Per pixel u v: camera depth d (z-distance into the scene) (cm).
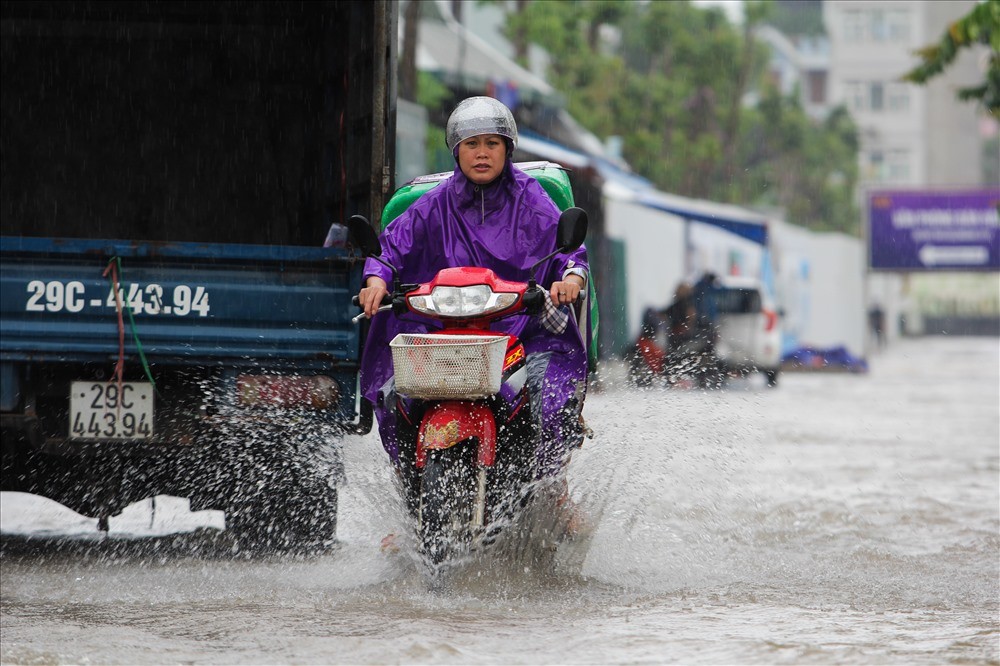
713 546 1845
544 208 1598
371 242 1509
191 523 2136
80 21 2902
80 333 1780
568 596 1498
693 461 2525
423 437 1456
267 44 2862
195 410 1817
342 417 1812
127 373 1816
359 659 1197
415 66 5816
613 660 1193
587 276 1552
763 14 13912
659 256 9175
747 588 1562
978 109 4506
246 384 1805
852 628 1334
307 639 1271
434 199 1616
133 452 1805
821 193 19050
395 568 1655
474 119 1573
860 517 2189
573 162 6291
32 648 1238
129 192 2967
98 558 1831
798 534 1994
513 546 1548
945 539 1973
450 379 1423
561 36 9675
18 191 2984
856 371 9900
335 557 1802
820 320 11500
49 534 2038
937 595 1528
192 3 2825
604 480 1684
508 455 1512
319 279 1817
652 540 1834
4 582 1644
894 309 19500
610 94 11188
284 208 2898
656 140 11319
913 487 2630
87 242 1777
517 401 1502
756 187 17338
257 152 2914
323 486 1822
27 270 1780
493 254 1586
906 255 12256
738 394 6206
